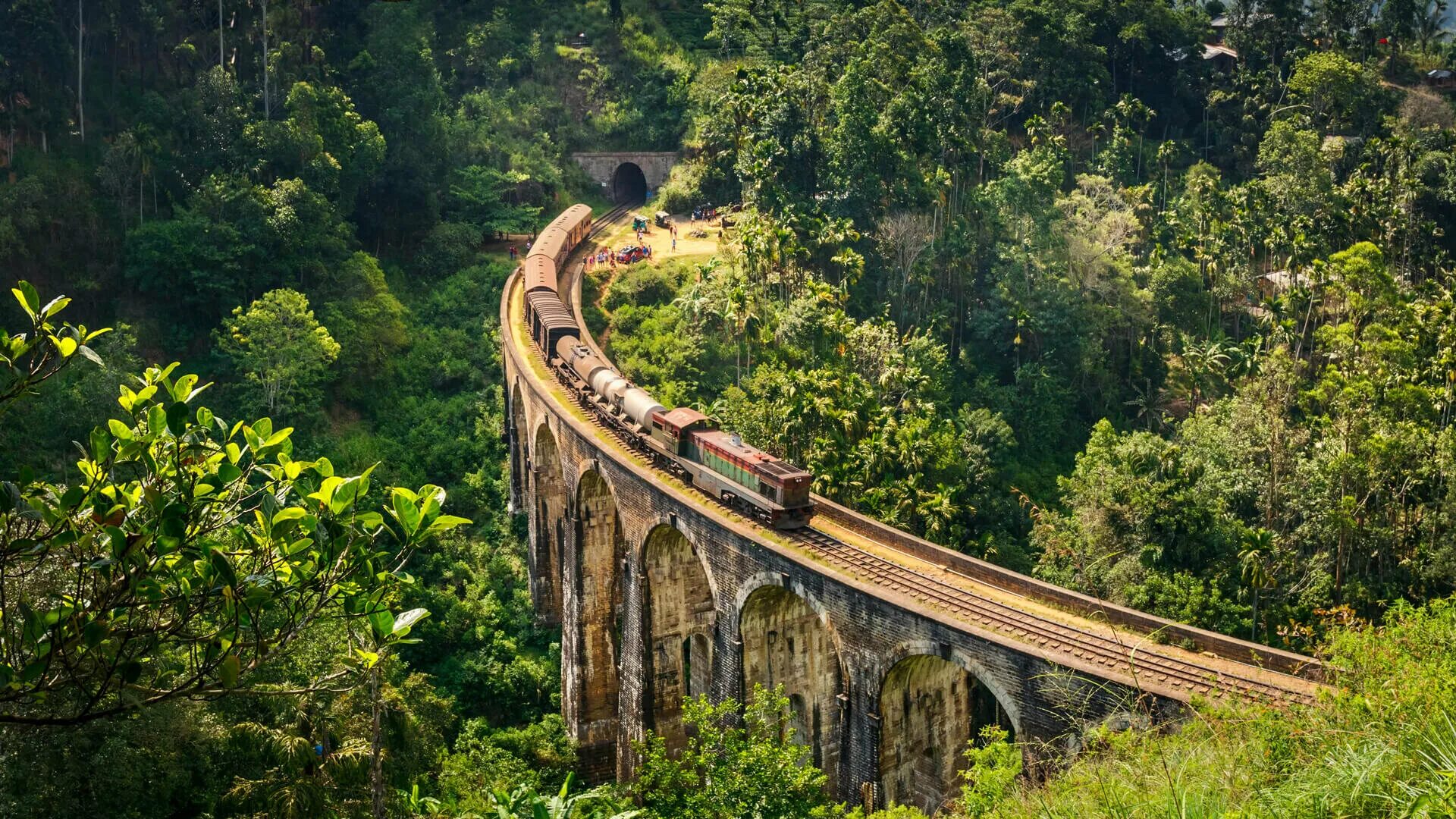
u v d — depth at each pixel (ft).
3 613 91.35
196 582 95.81
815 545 287.48
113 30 622.13
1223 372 636.89
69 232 558.56
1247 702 195.31
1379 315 599.57
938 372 618.03
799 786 230.48
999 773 173.27
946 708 273.13
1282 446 469.98
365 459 530.27
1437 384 529.86
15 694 87.76
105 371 467.52
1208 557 428.15
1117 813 119.34
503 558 484.33
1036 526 477.77
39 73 583.17
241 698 258.98
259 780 238.89
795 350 577.02
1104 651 230.27
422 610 100.32
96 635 89.35
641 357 609.83
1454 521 426.51
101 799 219.00
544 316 478.18
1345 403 480.23
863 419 499.51
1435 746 98.94
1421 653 138.72
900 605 247.09
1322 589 422.00
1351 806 100.07
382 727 259.19
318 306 589.32
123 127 615.16
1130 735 160.35
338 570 99.45
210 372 547.08
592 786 391.24
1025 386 654.94
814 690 313.94
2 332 92.99
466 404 580.30
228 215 573.74
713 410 526.98
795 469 300.81
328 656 267.80
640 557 340.39
